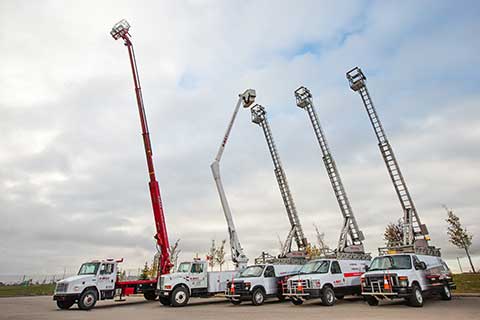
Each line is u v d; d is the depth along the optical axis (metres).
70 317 15.26
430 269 16.88
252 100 26.67
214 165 24.47
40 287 59.34
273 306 17.83
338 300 19.56
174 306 20.48
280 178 32.94
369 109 29.52
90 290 21.19
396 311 13.43
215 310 16.91
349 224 28.48
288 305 18.00
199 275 22.12
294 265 21.70
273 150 33.81
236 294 19.47
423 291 15.53
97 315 16.12
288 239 30.70
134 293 24.23
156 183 25.55
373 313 12.94
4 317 15.55
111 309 20.20
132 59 28.69
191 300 26.66
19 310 20.19
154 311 17.70
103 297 22.05
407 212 26.08
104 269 22.62
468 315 11.67
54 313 17.67
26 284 66.69
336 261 18.56
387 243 35.75
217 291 22.41
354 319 11.27
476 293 20.55
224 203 23.88
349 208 28.80
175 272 22.30
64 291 20.55
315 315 12.88
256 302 19.00
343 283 18.03
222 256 44.25
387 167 27.89
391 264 16.36
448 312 12.66
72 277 21.61
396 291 14.98
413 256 16.38
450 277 18.27
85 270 22.41
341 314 12.92
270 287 19.86
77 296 20.67
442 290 17.06
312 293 16.73
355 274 18.91
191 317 13.83
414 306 14.77
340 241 27.80
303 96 32.75
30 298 35.50
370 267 17.12
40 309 20.94
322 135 31.34
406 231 25.30
